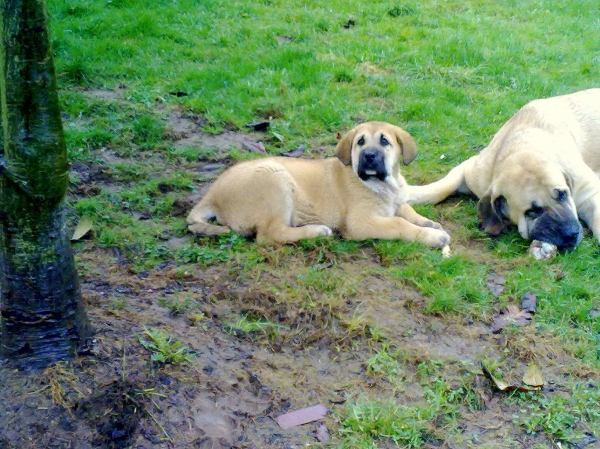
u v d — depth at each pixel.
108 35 3.56
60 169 1.45
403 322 1.80
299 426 1.54
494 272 2.01
